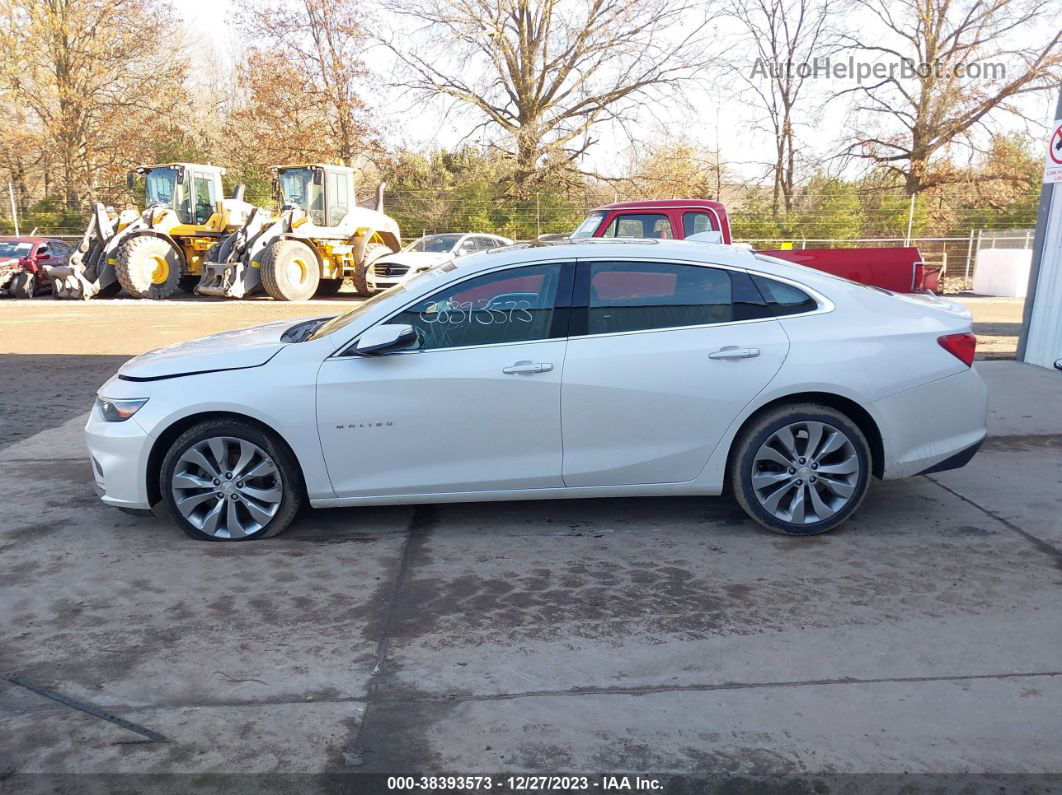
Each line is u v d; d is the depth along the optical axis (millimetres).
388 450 4348
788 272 4516
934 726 2787
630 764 2613
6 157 34344
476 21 28016
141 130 34625
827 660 3221
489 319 4391
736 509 4953
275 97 31656
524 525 4738
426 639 3426
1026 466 5746
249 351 4484
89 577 4066
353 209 20234
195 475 4473
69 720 2869
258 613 3674
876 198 30000
